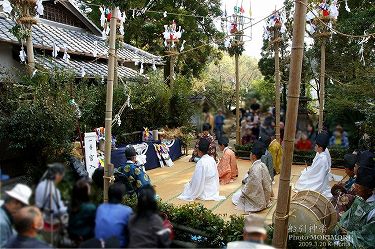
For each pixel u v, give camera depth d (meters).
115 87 10.05
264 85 19.50
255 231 2.43
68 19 13.42
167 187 8.70
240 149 12.91
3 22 9.72
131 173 5.62
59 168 2.28
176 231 5.06
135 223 2.78
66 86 7.54
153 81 11.78
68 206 2.28
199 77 21.03
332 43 13.38
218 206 7.17
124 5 4.73
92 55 11.48
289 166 3.65
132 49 14.64
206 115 14.74
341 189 5.84
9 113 6.98
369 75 9.45
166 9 16.94
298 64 3.51
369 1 13.08
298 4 3.46
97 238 2.38
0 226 2.33
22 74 7.79
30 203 2.23
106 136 4.79
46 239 2.15
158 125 12.05
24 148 6.73
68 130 6.89
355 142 11.21
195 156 11.90
